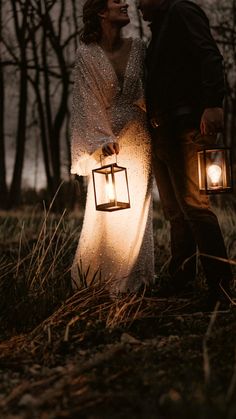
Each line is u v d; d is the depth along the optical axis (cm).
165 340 304
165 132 374
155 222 921
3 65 2008
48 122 2003
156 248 627
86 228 421
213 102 347
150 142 411
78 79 403
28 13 1788
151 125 393
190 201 368
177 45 364
